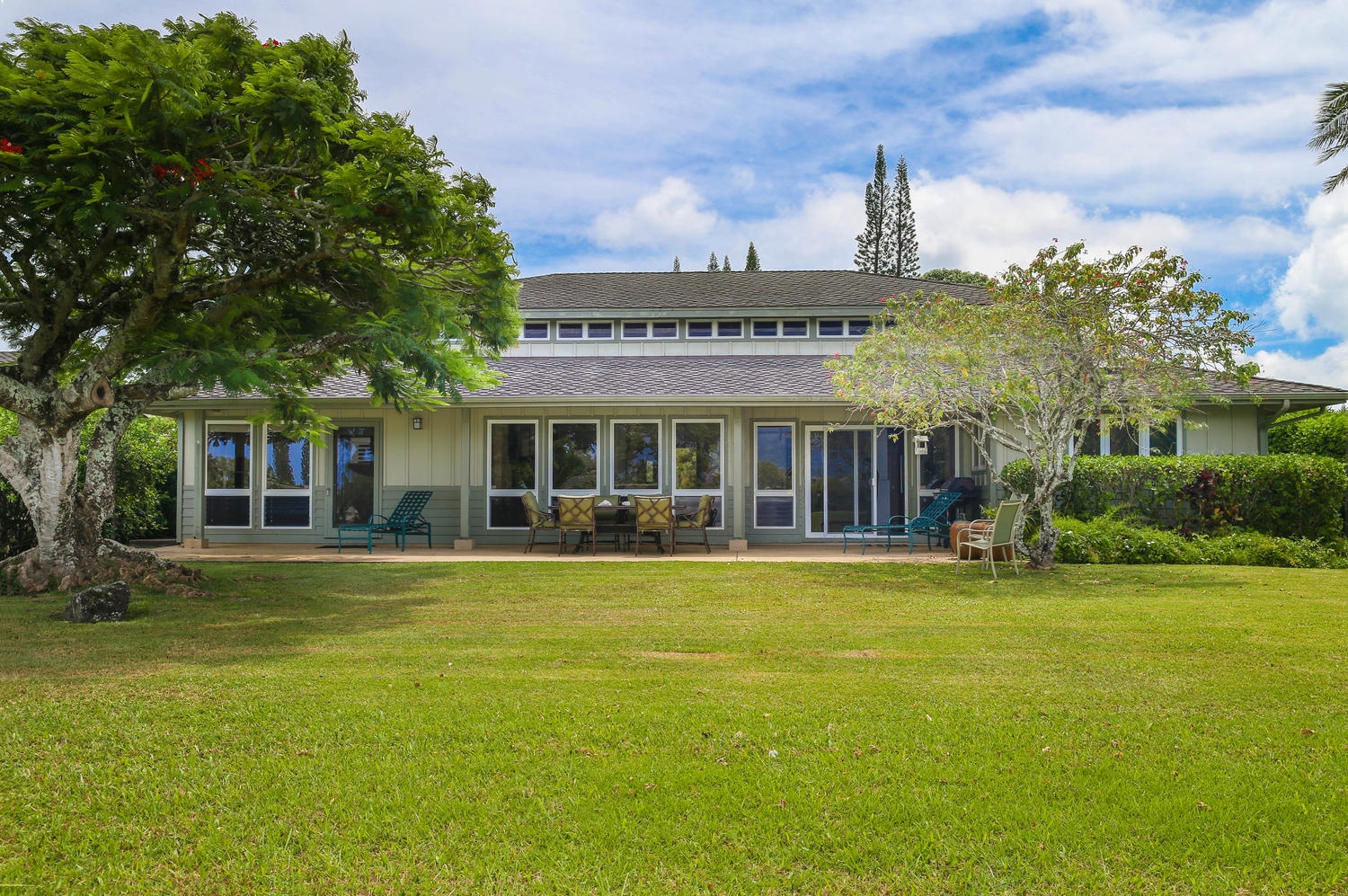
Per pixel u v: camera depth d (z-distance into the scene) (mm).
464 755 4551
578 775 4273
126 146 8266
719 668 6520
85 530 10664
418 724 5023
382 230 9203
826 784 4152
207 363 9164
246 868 3422
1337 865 3373
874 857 3480
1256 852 3480
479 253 10305
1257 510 14352
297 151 9305
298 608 9398
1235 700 5547
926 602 9578
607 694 5727
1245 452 16484
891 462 17406
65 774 4328
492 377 13539
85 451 16656
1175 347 11094
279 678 6156
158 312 10242
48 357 10859
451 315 10539
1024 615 8672
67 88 7938
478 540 17406
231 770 4359
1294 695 5652
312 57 9578
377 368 11320
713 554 15211
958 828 3713
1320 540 14039
